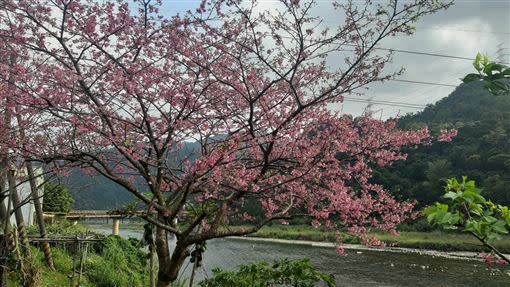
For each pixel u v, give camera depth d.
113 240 13.08
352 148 6.84
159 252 6.11
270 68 5.88
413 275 22.98
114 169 7.05
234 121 6.38
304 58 5.91
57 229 15.24
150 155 6.39
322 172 6.67
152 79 6.01
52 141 6.29
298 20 5.68
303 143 6.35
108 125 5.91
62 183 8.25
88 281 10.77
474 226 1.89
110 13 6.08
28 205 17.05
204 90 6.02
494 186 36.69
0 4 5.95
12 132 6.00
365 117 6.92
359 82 6.12
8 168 7.32
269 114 6.21
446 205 1.91
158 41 6.17
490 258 2.42
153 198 5.65
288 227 44.16
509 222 1.93
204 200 6.38
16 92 5.61
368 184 7.07
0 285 8.08
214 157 5.49
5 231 8.37
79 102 5.89
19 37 6.13
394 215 6.82
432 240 36.22
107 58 6.24
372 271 24.09
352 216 6.45
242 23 5.97
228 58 6.26
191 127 6.12
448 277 22.34
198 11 5.89
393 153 7.04
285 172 6.69
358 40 5.96
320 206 6.60
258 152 6.84
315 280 5.37
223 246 35.19
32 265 8.92
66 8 5.98
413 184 37.88
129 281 11.54
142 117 6.31
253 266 5.38
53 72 5.61
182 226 7.66
